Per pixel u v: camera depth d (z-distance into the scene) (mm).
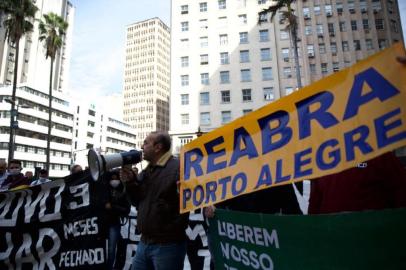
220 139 2246
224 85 40000
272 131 1957
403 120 1444
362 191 1943
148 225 2523
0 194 4785
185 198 2393
